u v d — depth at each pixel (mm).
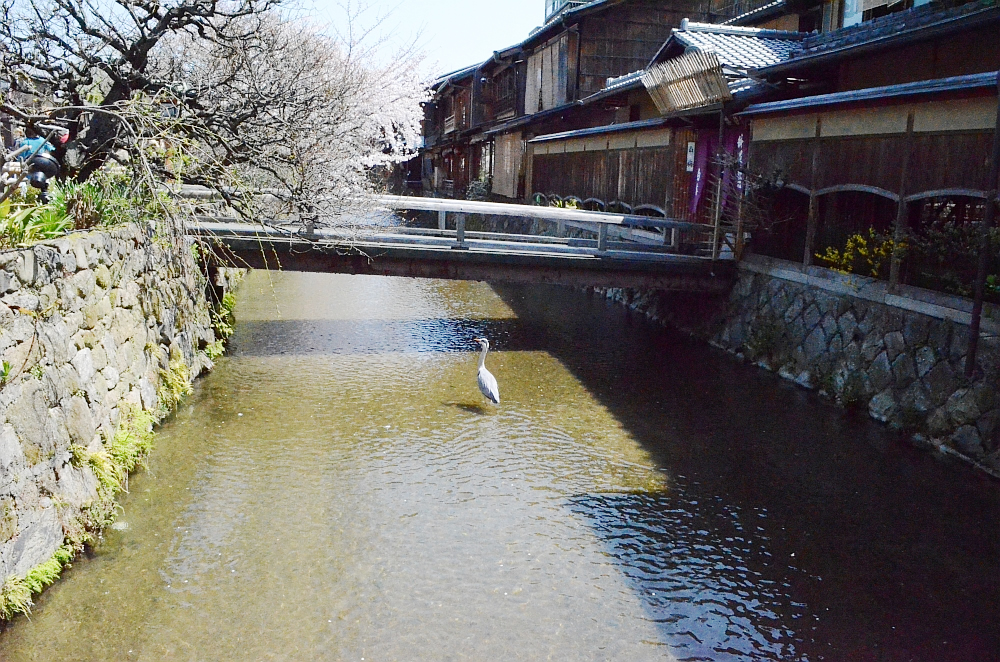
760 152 12828
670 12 25875
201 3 9273
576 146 21891
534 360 12297
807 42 12586
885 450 8594
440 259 12539
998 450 7770
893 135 9508
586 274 13016
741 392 10766
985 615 5625
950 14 9102
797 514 7105
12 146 10195
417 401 10094
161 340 9570
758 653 5160
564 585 5887
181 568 5914
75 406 6418
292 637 5148
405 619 5398
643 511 7117
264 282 18766
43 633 5047
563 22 24812
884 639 5332
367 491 7383
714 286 13500
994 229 7836
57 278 6312
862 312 10211
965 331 8453
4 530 5070
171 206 8484
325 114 10703
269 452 8227
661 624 5441
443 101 42656
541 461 8227
